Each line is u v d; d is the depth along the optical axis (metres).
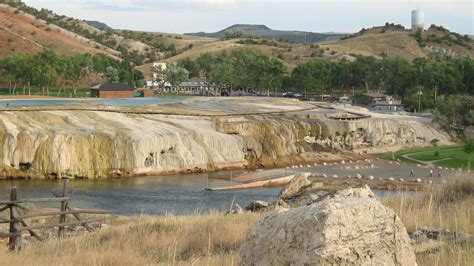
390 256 7.21
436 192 21.08
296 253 6.82
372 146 117.94
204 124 103.12
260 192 68.00
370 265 6.93
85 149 82.06
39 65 168.25
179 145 90.50
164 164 87.06
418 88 170.62
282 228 7.11
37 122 86.31
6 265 14.25
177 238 17.09
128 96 165.38
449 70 181.75
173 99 148.62
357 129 117.69
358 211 6.99
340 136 114.25
